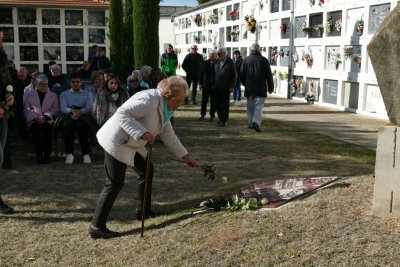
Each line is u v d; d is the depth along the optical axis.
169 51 12.98
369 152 7.17
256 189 4.97
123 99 6.71
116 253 3.68
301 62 13.73
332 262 3.05
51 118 6.86
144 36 10.70
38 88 6.89
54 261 3.62
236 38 17.62
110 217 4.54
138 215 4.43
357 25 11.03
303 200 4.25
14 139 8.38
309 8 13.05
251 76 9.03
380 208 3.67
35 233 4.19
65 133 6.62
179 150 4.29
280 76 14.98
